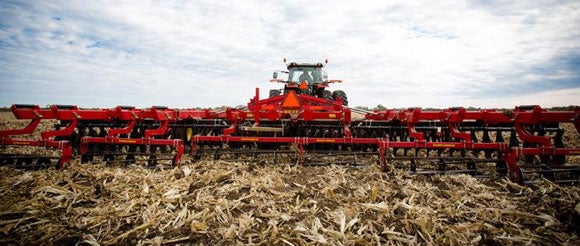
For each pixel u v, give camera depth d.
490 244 2.71
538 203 3.61
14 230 2.83
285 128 6.70
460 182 4.38
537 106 4.49
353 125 6.69
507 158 4.46
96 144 5.91
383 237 2.87
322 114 5.94
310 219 3.19
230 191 3.90
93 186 4.00
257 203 3.58
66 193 3.73
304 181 4.50
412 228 3.01
